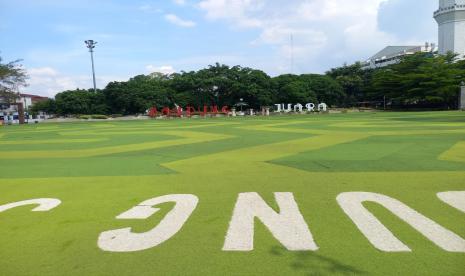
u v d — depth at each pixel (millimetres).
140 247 5742
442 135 21750
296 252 5414
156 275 4863
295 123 38438
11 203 8570
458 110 65938
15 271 5098
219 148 18172
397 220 6609
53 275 4953
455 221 6520
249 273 4844
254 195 8555
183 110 86000
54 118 84562
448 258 5113
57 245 5938
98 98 91938
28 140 26344
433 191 8531
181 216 7141
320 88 93062
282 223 6602
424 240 5719
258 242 5801
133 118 74375
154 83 92062
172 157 15438
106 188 9805
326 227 6355
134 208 7789
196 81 88688
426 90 73000
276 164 12797
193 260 5250
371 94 89250
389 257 5176
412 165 11969
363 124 33719
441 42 95000
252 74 88188
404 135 22234
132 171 12281
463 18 90188
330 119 45344
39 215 7535
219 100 89375
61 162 15047
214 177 10805
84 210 7793
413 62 80188
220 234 6168
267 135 24938
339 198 8070
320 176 10508
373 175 10477
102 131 34250
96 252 5617
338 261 5102
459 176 10148
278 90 91000
